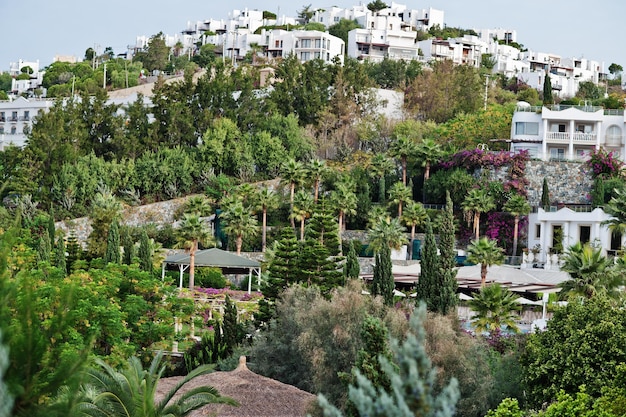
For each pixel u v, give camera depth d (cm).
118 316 4994
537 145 10888
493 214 9775
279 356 4753
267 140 11369
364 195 10219
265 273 8269
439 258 5497
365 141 12331
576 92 19088
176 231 8312
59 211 9981
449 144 11612
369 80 13562
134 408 3078
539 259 8769
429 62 17212
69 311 1441
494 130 11912
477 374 4278
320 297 4994
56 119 10994
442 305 5325
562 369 4072
